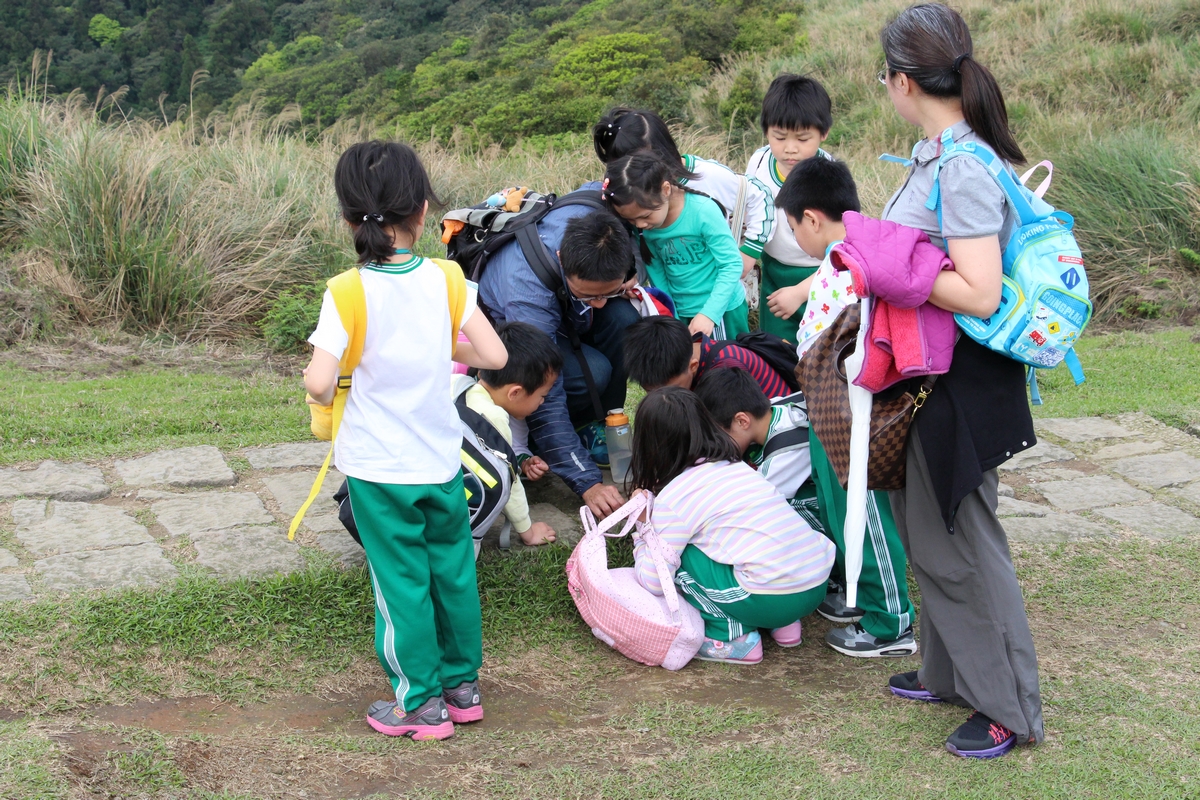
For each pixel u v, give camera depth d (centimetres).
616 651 307
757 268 494
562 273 332
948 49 222
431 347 240
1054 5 1705
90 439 433
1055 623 323
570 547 343
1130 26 1550
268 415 476
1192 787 232
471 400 317
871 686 288
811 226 290
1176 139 978
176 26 4691
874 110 1483
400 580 245
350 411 241
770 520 295
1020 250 220
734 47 2328
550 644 308
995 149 223
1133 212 834
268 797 219
